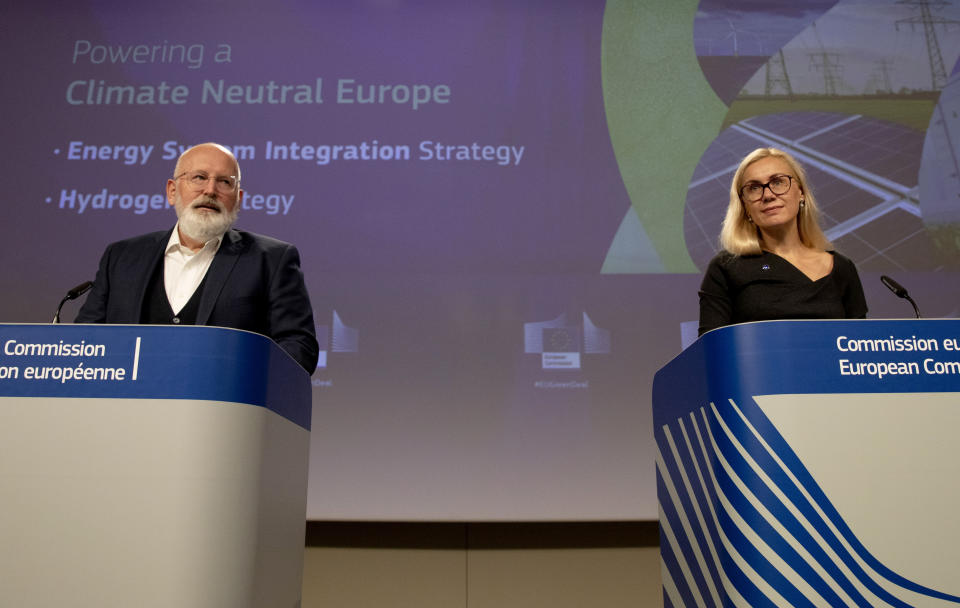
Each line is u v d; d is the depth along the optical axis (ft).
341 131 12.22
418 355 11.46
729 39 12.48
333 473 11.10
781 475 4.08
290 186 12.03
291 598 4.99
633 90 12.34
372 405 11.31
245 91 12.34
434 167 12.10
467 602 11.44
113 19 12.52
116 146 12.10
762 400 4.16
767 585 4.01
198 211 6.42
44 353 4.08
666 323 11.59
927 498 4.03
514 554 11.59
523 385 11.35
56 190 11.93
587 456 11.15
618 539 11.64
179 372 4.08
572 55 12.46
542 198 11.99
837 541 4.00
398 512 11.00
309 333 6.37
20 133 12.09
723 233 6.55
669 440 5.55
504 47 12.49
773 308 6.12
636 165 12.10
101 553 3.87
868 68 12.30
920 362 4.17
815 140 12.11
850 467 4.06
